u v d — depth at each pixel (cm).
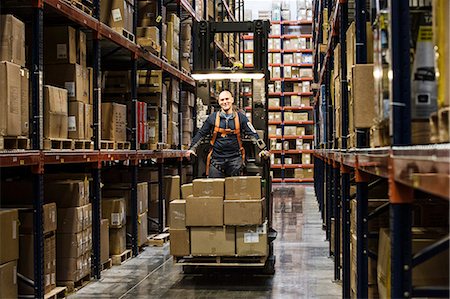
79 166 801
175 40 1042
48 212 548
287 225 1140
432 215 364
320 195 1348
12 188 583
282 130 2481
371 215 419
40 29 518
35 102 514
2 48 462
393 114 275
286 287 624
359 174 416
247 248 615
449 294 274
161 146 938
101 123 737
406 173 239
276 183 2467
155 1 921
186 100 1149
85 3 665
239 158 715
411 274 273
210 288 621
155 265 747
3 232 458
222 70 710
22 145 492
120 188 833
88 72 662
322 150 988
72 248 600
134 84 822
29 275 527
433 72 277
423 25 288
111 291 609
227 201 611
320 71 1137
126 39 775
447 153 200
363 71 400
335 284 636
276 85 2511
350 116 496
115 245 762
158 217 962
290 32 2602
